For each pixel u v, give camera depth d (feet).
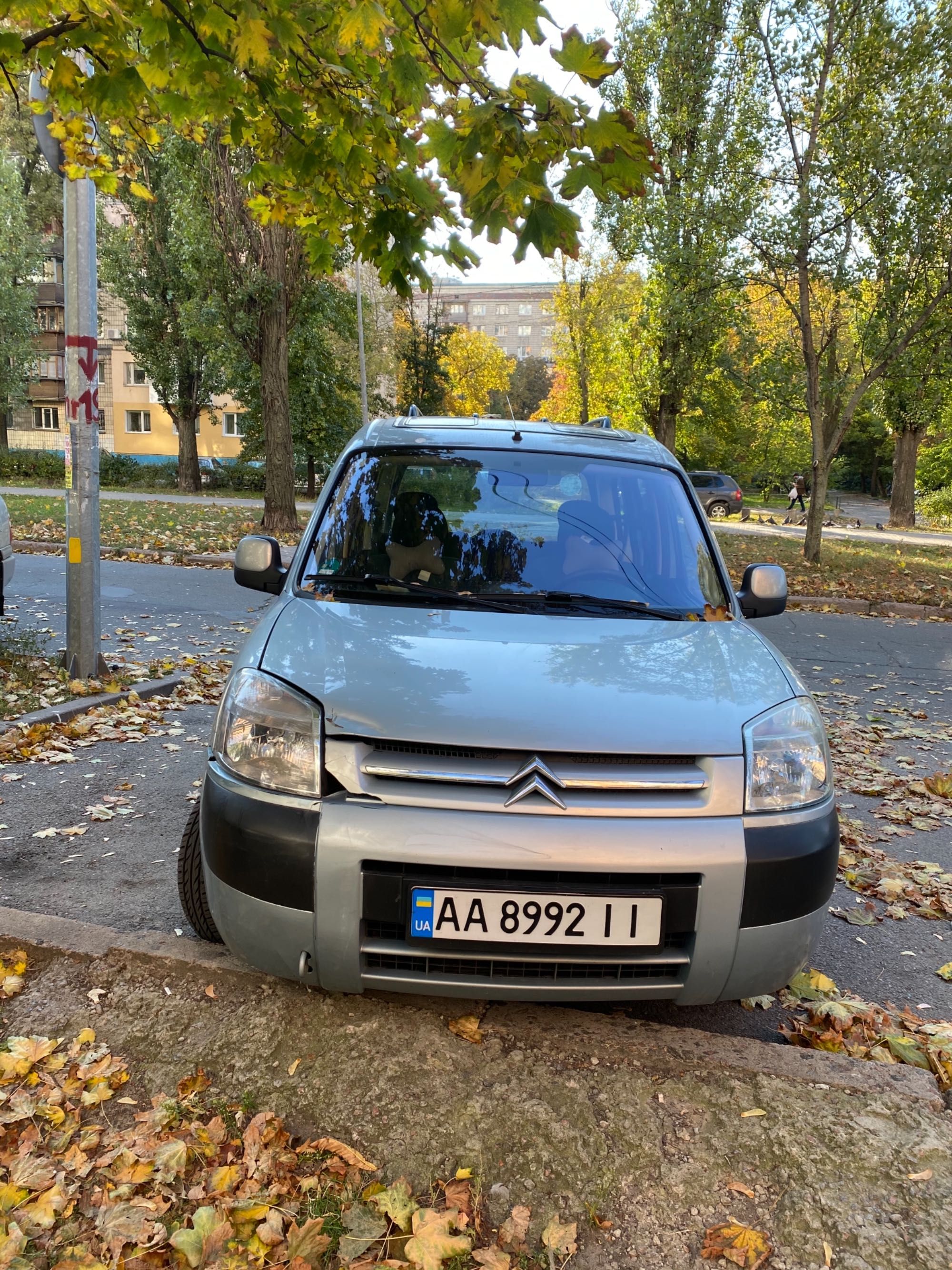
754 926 7.86
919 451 145.89
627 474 12.75
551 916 7.64
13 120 119.14
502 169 9.14
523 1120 7.79
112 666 23.45
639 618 10.57
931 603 45.06
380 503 11.84
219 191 56.90
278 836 7.88
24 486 110.63
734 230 50.88
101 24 11.75
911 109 47.60
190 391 122.42
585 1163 7.45
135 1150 7.44
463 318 417.28
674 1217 7.06
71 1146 7.54
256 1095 8.12
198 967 9.55
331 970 7.94
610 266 139.74
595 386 148.15
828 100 48.83
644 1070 8.34
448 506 11.79
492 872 7.68
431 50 9.62
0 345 127.34
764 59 48.65
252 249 58.18
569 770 7.91
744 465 182.39
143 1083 8.31
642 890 7.69
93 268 20.90
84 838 13.71
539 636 9.68
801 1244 6.82
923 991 10.75
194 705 21.54
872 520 133.39
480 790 7.82
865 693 27.12
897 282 50.01
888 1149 7.55
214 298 63.26
